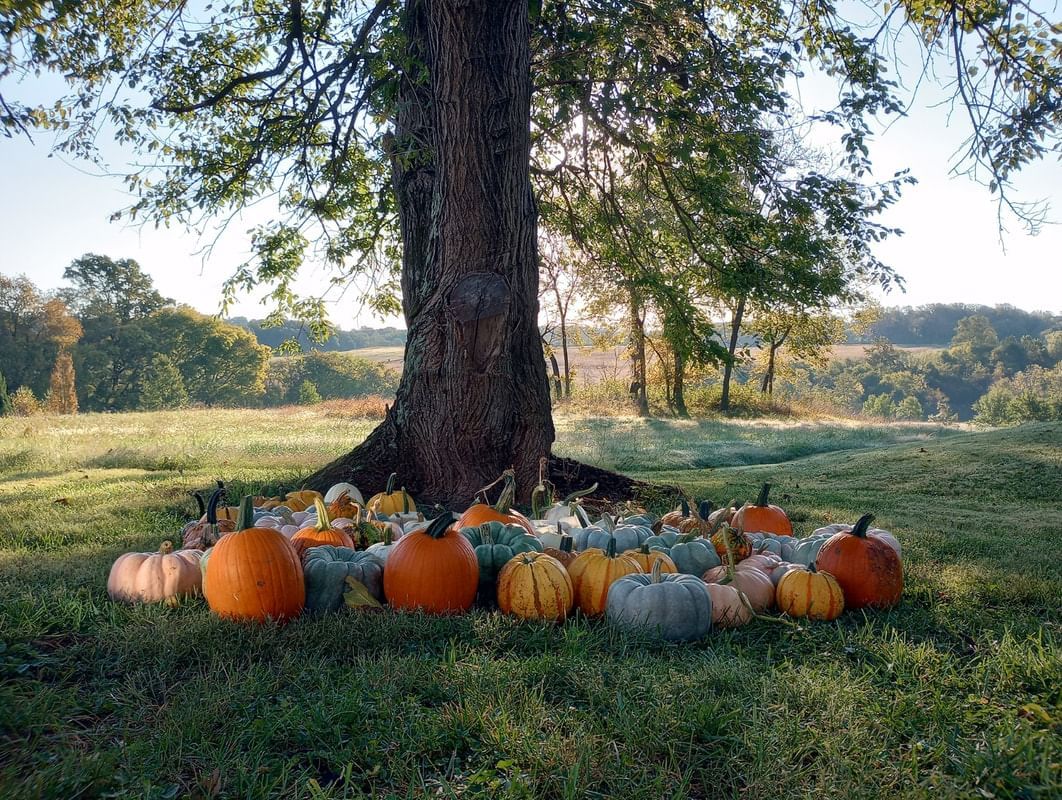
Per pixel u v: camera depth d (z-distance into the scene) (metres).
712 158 11.81
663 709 3.08
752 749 2.83
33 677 3.48
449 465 8.66
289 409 35.81
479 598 4.79
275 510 5.99
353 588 4.43
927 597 5.15
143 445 17.89
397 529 5.51
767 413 43.22
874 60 10.36
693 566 5.03
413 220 9.73
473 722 2.98
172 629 3.96
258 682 3.35
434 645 3.97
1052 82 8.80
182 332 71.38
